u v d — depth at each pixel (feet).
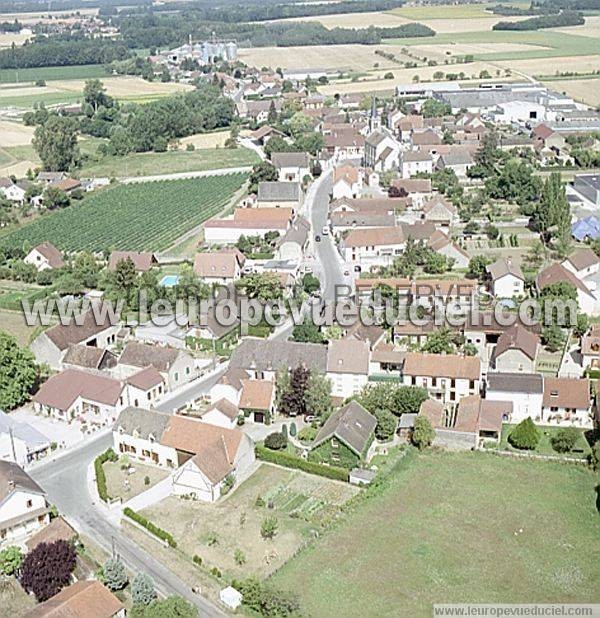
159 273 622.54
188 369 470.39
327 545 325.83
